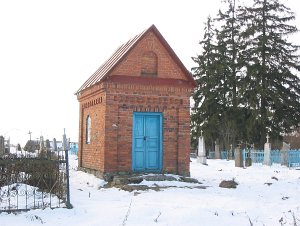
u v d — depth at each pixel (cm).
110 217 990
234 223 971
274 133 3959
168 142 1883
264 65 3981
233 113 4191
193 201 1262
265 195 1480
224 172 2253
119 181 1642
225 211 1094
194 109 4612
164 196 1353
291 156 2945
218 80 4412
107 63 2067
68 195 1080
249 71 4006
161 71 1894
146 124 1872
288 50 4088
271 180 1884
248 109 4106
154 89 1873
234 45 4381
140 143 1850
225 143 4138
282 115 3994
